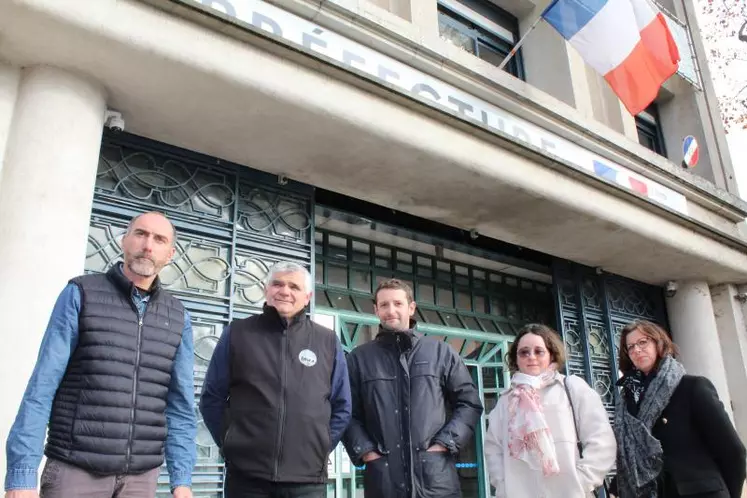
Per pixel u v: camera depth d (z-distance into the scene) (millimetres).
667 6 9859
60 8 3283
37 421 2191
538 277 7441
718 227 7633
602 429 3150
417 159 4883
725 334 8133
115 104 4012
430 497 3135
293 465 2760
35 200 3381
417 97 4668
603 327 7484
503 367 6762
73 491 2207
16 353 3143
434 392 3373
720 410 3074
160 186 4434
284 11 4164
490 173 5172
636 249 6922
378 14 4871
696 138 9258
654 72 6035
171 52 3650
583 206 5883
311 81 4215
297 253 5012
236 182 4805
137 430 2359
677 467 3066
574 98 7016
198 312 4387
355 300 5824
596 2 5926
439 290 6578
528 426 3084
